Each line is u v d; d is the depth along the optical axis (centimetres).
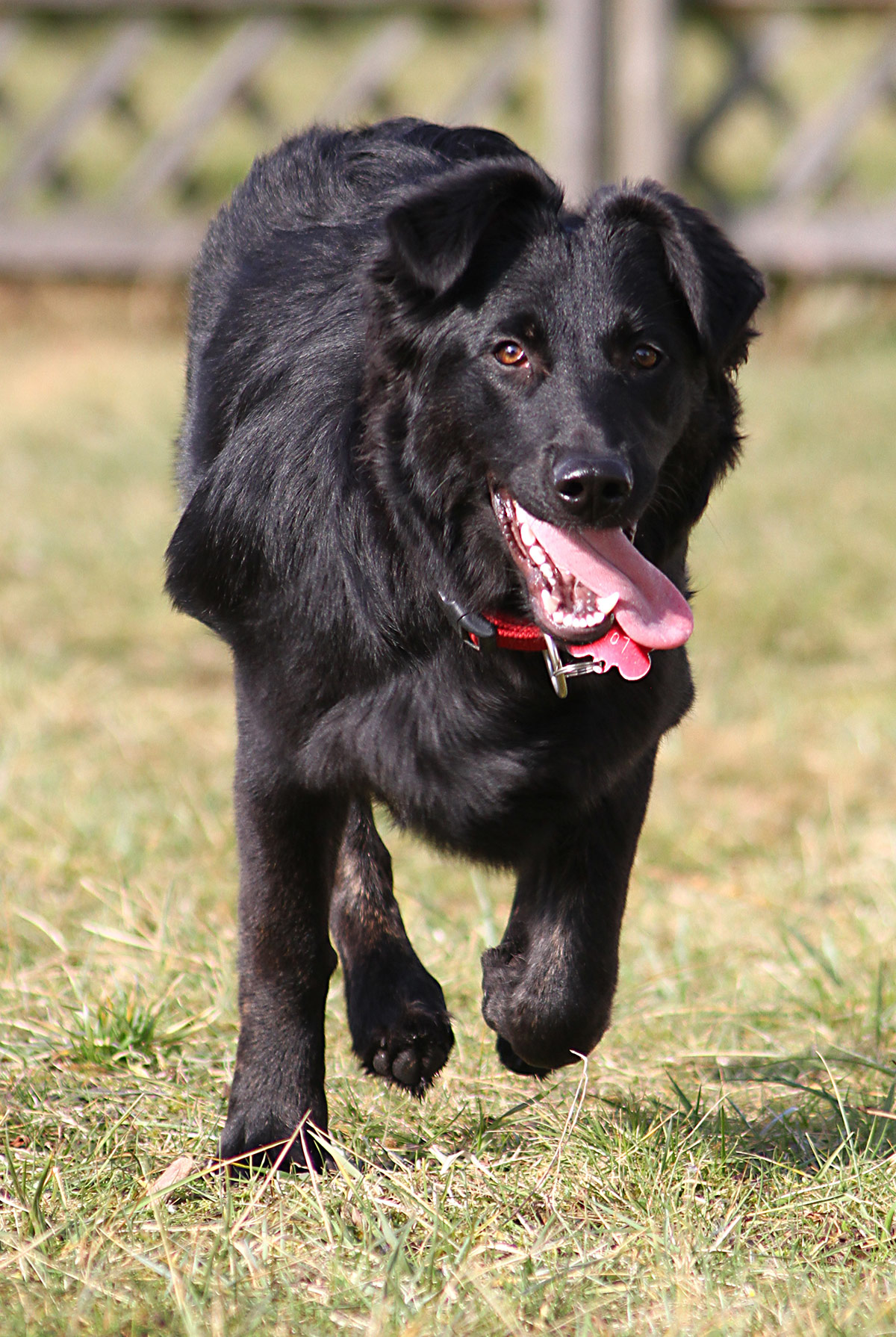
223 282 607
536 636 490
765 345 1955
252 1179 472
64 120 2059
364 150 612
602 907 522
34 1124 514
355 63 2147
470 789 496
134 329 2091
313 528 493
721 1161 497
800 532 1338
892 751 970
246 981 507
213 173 2130
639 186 496
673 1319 402
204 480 532
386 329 489
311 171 615
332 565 487
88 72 2056
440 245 464
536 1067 549
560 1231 461
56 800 834
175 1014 616
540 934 524
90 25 2092
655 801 909
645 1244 448
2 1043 574
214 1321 388
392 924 562
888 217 1886
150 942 662
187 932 685
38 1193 447
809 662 1132
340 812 518
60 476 1506
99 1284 409
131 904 708
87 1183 474
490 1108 556
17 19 2102
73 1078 558
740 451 530
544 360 475
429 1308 402
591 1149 504
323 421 505
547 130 2038
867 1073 591
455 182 473
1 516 1383
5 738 925
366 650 486
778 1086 588
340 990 660
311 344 526
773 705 1039
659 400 484
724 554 1299
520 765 495
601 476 445
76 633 1151
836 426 1622
